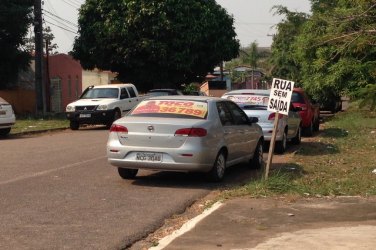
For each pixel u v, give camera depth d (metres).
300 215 7.44
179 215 7.83
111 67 34.88
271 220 7.18
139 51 32.69
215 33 34.06
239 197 8.64
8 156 13.73
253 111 14.08
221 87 54.41
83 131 22.61
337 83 21.61
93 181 10.21
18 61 30.55
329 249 5.91
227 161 10.59
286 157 13.80
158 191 9.37
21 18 28.52
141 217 7.53
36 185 9.73
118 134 9.86
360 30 11.34
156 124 9.58
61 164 12.30
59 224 7.10
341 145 16.19
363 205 8.04
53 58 39.88
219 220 7.18
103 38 32.84
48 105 34.38
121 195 8.98
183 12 32.38
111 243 6.29
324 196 8.72
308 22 20.55
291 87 9.64
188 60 33.03
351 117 23.83
